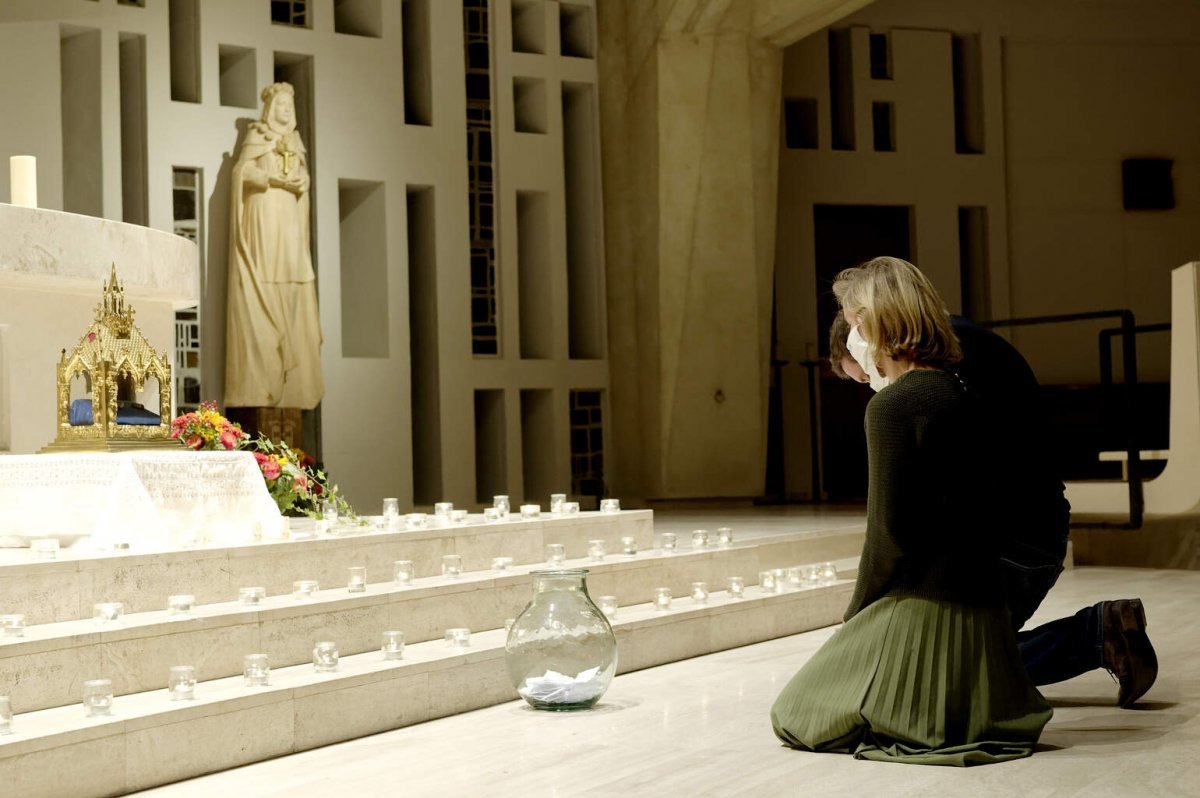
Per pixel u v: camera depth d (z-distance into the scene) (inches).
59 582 153.2
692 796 117.2
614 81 490.9
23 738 118.0
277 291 405.1
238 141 417.1
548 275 477.1
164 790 128.0
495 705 169.0
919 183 568.4
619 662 189.9
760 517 390.3
